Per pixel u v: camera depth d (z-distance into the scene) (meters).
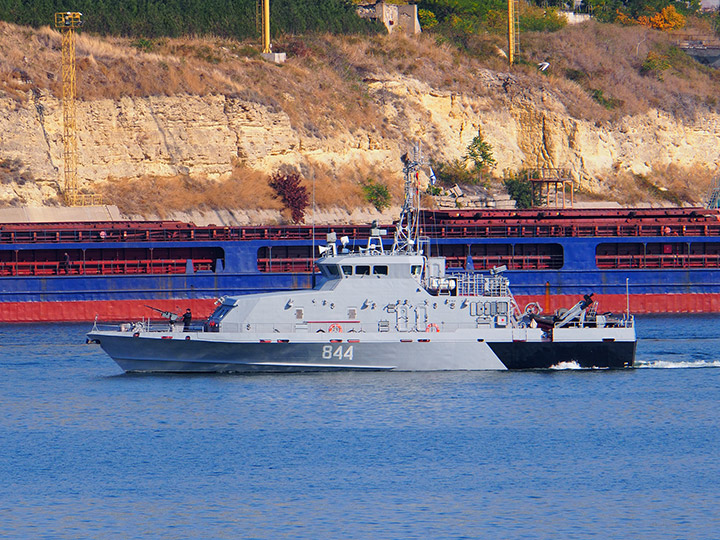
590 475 180.38
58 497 170.38
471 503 166.75
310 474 180.75
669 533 155.12
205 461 187.88
